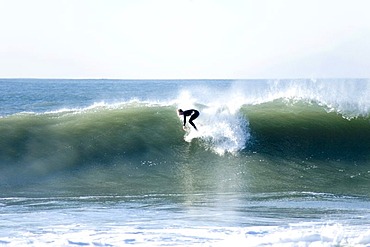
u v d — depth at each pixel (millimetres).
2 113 132875
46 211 46375
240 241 34375
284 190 57125
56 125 70062
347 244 33562
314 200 51875
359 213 45406
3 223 41188
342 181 61844
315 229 38125
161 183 59719
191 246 33281
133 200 51688
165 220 42188
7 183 59031
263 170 65062
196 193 55219
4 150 64438
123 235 36469
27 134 67562
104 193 55156
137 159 66250
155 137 69812
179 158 67125
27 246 33406
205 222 41375
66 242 34375
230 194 54812
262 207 48000
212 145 69938
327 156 70188
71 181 60000
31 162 63281
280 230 37938
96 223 41031
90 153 66000
